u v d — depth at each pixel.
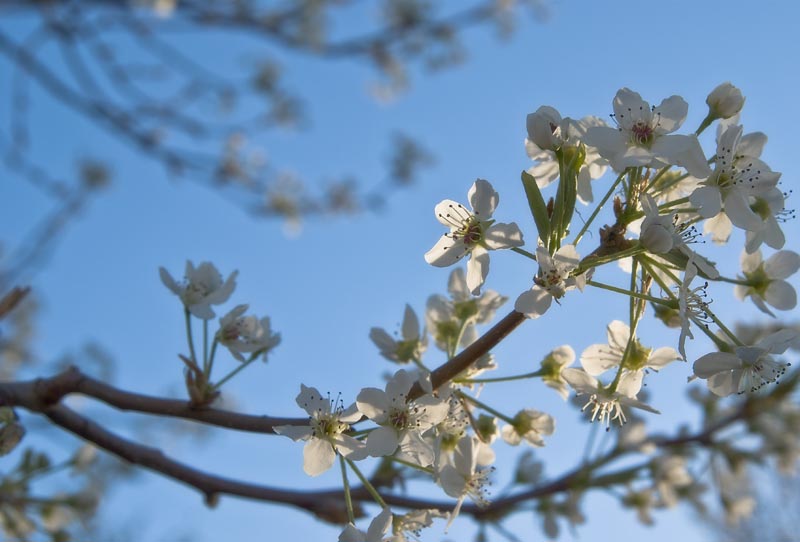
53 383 0.39
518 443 0.38
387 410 0.35
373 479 0.45
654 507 0.58
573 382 0.37
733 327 0.61
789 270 0.38
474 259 0.36
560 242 0.34
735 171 0.36
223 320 0.39
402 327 0.39
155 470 0.42
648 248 0.34
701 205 0.34
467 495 0.37
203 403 0.38
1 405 0.39
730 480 0.61
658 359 0.37
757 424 0.60
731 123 0.37
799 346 0.35
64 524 0.50
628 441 0.56
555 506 0.52
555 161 0.38
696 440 0.60
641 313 0.35
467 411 0.37
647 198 0.34
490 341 0.34
